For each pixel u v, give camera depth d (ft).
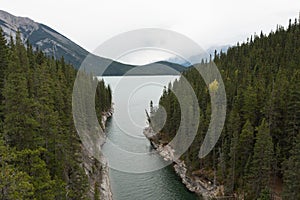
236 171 126.93
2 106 85.35
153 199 122.83
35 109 85.20
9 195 49.65
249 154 121.60
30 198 58.29
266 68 216.74
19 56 131.34
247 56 282.56
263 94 141.59
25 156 63.41
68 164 91.45
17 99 74.54
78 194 84.07
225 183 127.95
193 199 130.82
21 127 72.49
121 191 123.75
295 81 136.36
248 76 191.93
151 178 138.41
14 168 55.83
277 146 117.19
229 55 301.43
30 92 106.42
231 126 131.13
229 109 148.97
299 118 116.37
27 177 56.18
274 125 124.88
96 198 98.94
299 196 93.20
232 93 164.25
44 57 200.85
